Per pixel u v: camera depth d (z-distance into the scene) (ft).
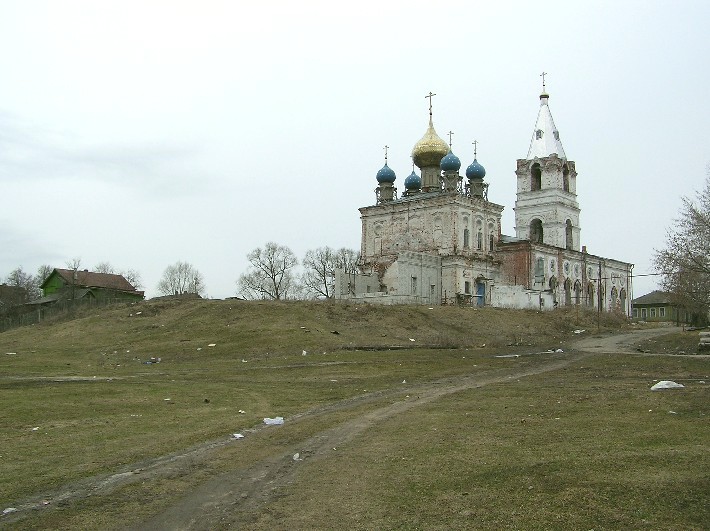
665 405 70.69
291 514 38.50
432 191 292.81
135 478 47.21
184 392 94.17
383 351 148.97
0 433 64.44
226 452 55.42
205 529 36.52
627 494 39.40
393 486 43.47
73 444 59.16
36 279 444.96
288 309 186.29
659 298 396.16
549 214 307.78
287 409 79.82
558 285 294.87
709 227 163.43
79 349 159.84
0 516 39.17
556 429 60.13
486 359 136.46
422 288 254.06
